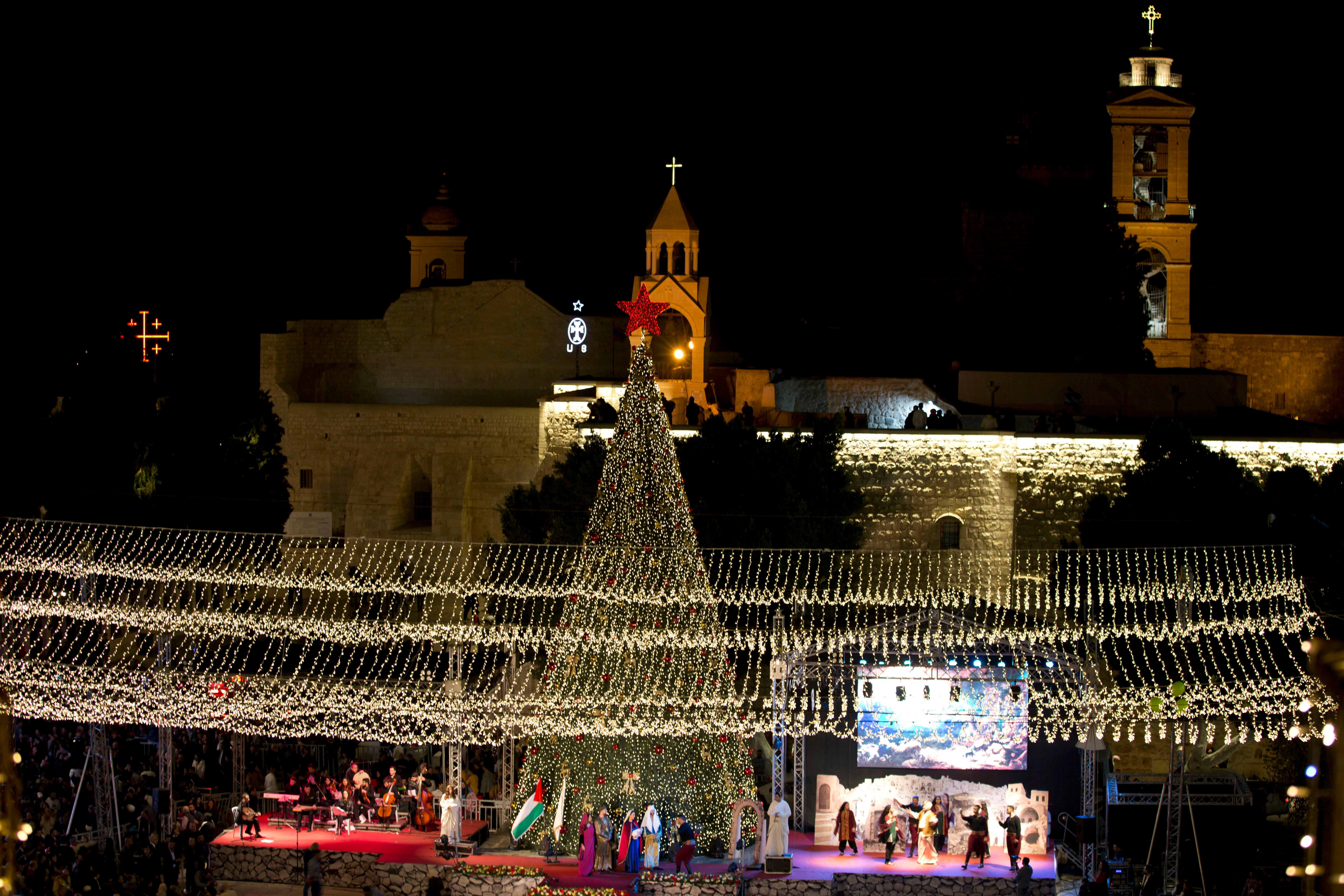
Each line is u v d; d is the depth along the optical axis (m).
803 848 48.59
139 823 48.59
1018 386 80.88
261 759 56.62
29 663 57.94
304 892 44.53
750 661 54.38
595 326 101.94
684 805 48.00
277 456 90.25
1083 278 90.88
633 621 47.56
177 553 70.56
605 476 48.69
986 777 49.25
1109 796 49.44
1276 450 72.56
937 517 73.00
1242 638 58.41
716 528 63.72
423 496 98.88
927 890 45.59
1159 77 96.56
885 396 82.69
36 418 78.62
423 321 102.88
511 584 63.22
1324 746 15.23
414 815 50.47
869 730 49.50
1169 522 64.38
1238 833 48.78
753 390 88.69
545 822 48.16
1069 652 58.84
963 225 96.06
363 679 61.75
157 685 53.59
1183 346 95.44
